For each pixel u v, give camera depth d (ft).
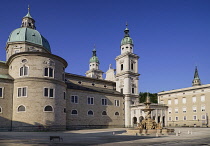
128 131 132.67
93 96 220.02
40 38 210.79
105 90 249.55
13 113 157.07
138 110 244.42
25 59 162.09
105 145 69.62
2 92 156.15
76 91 205.87
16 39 200.64
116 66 280.51
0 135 109.19
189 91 297.33
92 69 366.22
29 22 221.46
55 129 160.56
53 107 161.68
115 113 239.09
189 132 147.74
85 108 209.97
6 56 215.10
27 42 200.23
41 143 74.95
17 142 77.77
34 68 160.04
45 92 159.84
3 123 152.87
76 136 111.24
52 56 168.04
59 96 169.37
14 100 158.61
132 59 271.90
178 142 80.07
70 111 196.75
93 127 212.64
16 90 159.33
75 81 238.48
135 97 262.67
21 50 198.29
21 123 151.94
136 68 273.13
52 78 164.96
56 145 68.90
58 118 165.07
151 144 72.90
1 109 153.69
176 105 310.04
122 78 266.36
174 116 310.04
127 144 72.69
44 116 155.94
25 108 153.07
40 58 162.81
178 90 309.63
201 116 278.87
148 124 143.95
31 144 71.51
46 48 213.87
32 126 150.51
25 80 157.28
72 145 69.10
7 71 180.24
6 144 70.90
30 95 155.02
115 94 243.19
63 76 181.57
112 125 232.32
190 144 72.90
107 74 318.65
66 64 187.11
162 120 254.47
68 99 197.77
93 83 256.52
